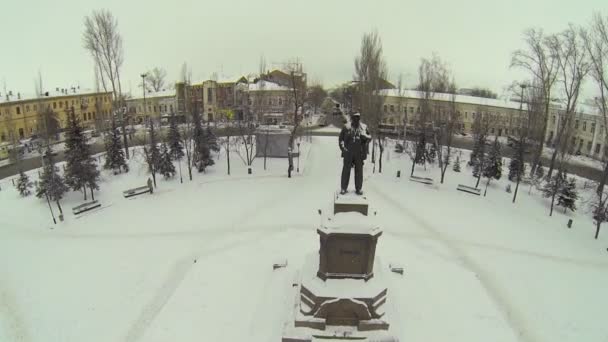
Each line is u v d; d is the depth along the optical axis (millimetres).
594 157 59875
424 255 25359
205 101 81750
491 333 17844
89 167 35094
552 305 20547
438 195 38156
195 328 17875
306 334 16781
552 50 45562
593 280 23375
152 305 19719
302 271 19000
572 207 34969
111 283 21703
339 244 17156
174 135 47188
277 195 36344
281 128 52781
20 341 17344
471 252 26250
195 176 42188
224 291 20703
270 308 19016
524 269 24266
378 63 50625
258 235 27719
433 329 17922
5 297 20625
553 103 67625
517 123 67812
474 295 20875
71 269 23297
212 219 30703
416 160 45500
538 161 46438
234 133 59188
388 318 17359
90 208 33156
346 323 17297
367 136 17422
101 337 17469
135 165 45594
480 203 36375
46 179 32781
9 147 55281
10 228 29906
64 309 19500
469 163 48000
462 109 75250
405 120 60344
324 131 73438
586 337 18109
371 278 18109
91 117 79000
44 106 63250
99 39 50438
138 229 29062
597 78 41438
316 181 40875
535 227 31484
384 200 35938
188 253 25125
